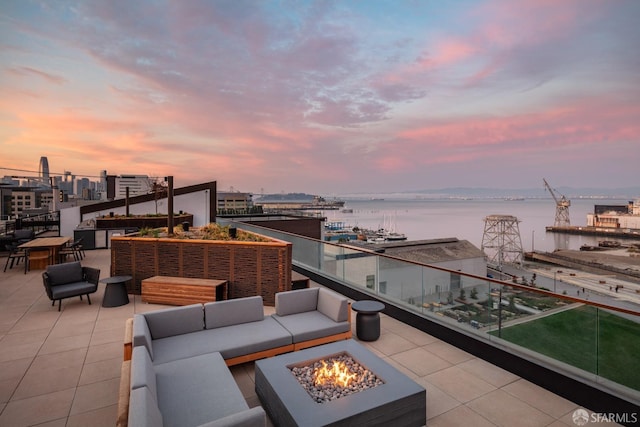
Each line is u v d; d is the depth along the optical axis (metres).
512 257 45.75
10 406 3.04
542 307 3.64
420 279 5.24
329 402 2.62
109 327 5.04
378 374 3.06
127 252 6.86
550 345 3.54
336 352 3.52
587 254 38.62
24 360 3.96
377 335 4.73
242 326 4.20
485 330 4.22
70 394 3.25
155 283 6.25
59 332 4.83
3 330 4.88
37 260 9.14
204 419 2.36
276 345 3.87
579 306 3.33
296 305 4.70
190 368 3.07
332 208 139.75
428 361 4.09
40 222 15.44
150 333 3.72
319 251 8.17
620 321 3.03
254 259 6.40
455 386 3.52
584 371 3.27
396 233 87.44
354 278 6.93
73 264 6.16
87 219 17.09
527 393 3.39
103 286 7.54
